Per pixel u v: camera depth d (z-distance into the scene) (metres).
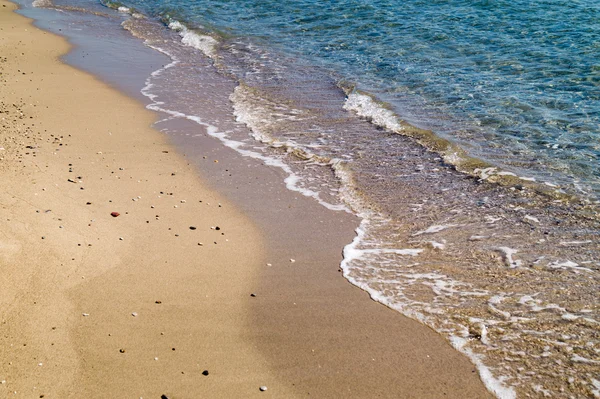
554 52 19.75
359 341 7.27
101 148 13.18
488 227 9.94
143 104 16.44
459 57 19.92
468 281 8.47
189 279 8.43
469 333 7.40
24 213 9.82
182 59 21.52
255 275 8.62
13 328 7.19
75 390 6.35
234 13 28.41
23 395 6.23
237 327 7.49
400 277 8.61
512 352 7.06
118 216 10.10
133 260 8.81
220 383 6.55
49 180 11.25
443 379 6.67
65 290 7.96
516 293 8.16
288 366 6.84
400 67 19.22
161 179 11.77
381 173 12.16
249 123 14.99
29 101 16.28
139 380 6.54
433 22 24.20
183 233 9.70
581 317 7.62
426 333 7.41
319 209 10.73
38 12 30.75
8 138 13.36
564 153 12.70
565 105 15.39
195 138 14.02
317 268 8.84
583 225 9.87
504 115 14.91
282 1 29.88
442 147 13.20
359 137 14.03
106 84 18.23
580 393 6.45
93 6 32.66
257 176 12.08
